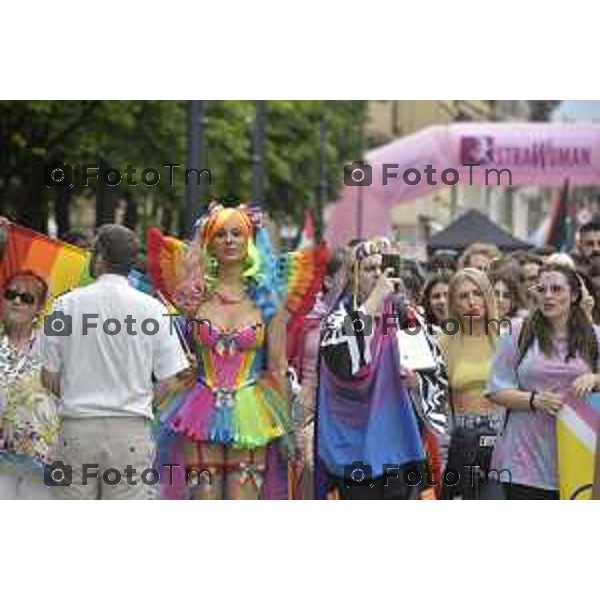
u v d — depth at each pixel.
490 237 41.91
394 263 17.53
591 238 22.81
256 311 17.31
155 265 17.34
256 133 56.75
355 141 91.50
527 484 17.78
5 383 16.81
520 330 17.80
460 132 58.72
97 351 16.22
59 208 51.19
